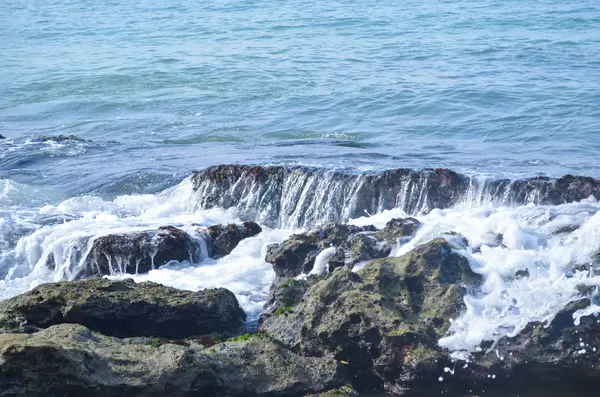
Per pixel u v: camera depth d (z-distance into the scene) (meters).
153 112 29.41
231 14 52.03
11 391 9.58
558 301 10.71
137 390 9.95
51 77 36.22
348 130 25.19
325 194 16.80
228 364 10.42
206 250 14.65
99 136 26.36
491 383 10.46
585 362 10.41
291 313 11.50
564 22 42.62
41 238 15.32
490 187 16.25
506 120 25.00
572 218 13.28
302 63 35.81
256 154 20.75
